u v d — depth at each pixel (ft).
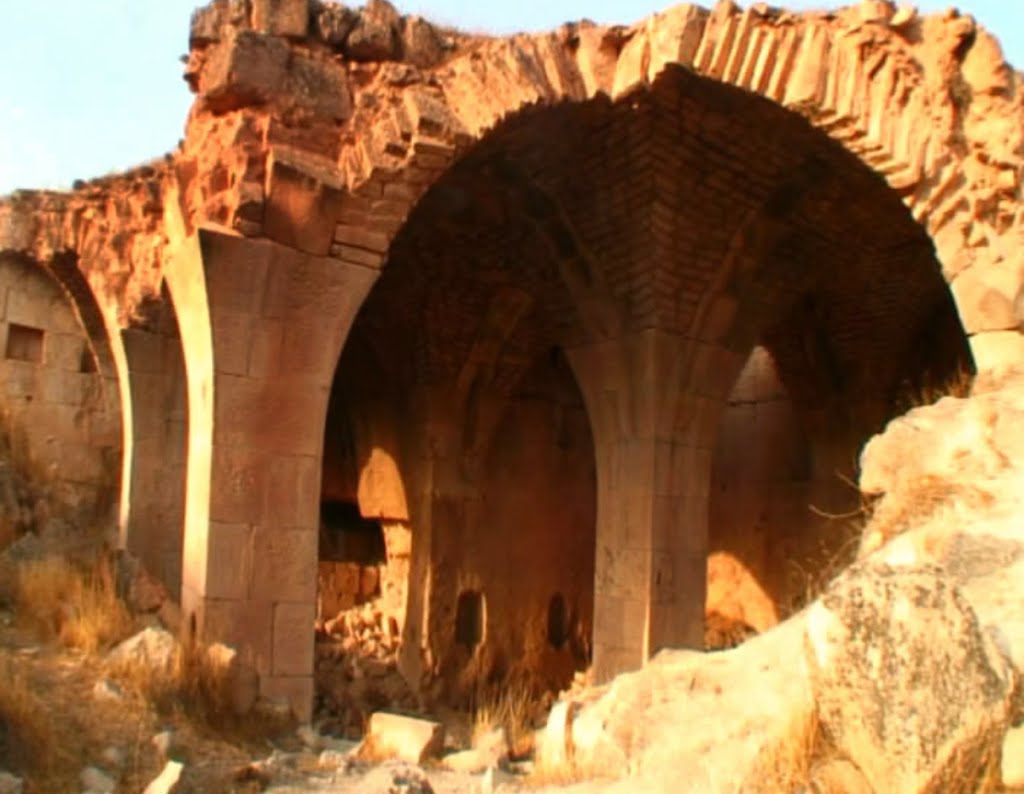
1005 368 23.58
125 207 35.96
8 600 24.13
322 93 26.30
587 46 28.43
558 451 47.88
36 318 42.27
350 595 49.55
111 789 16.30
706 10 27.43
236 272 24.30
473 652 43.42
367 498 45.16
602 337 34.50
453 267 38.17
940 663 10.93
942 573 11.91
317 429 25.36
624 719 16.75
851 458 44.57
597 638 34.27
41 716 17.74
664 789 14.16
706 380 33.96
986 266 24.58
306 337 25.36
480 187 32.99
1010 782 10.16
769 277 34.58
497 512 44.96
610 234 32.73
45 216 40.37
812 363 44.55
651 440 32.96
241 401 24.43
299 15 26.50
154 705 19.95
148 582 27.45
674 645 32.73
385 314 41.29
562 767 16.84
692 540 33.65
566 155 31.12
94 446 42.70
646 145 29.58
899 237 35.68
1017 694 10.85
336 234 25.76
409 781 17.75
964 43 25.62
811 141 29.89
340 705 38.11
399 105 26.63
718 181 31.09
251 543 24.32
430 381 41.96
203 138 26.45
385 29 27.35
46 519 32.73
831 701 11.72
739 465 52.42
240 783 17.38
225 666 21.74
